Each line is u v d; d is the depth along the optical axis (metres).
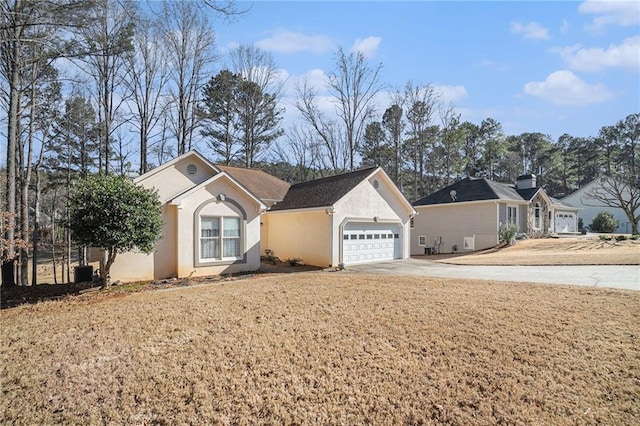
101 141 21.45
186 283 11.41
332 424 3.84
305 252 16.25
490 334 5.83
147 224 10.41
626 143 50.50
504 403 4.07
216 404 4.21
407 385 4.49
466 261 16.89
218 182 13.38
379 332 6.07
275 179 22.89
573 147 57.47
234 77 31.16
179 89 24.14
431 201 27.00
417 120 36.59
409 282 10.27
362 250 16.45
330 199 15.61
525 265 14.14
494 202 23.36
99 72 19.97
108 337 6.09
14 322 7.13
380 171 17.00
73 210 9.95
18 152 15.95
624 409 3.91
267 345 5.66
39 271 22.41
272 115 32.50
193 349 5.55
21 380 4.78
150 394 4.42
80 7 9.46
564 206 31.38
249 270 14.07
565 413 3.88
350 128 31.47
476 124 51.31
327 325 6.45
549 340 5.54
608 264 12.73
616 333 5.69
